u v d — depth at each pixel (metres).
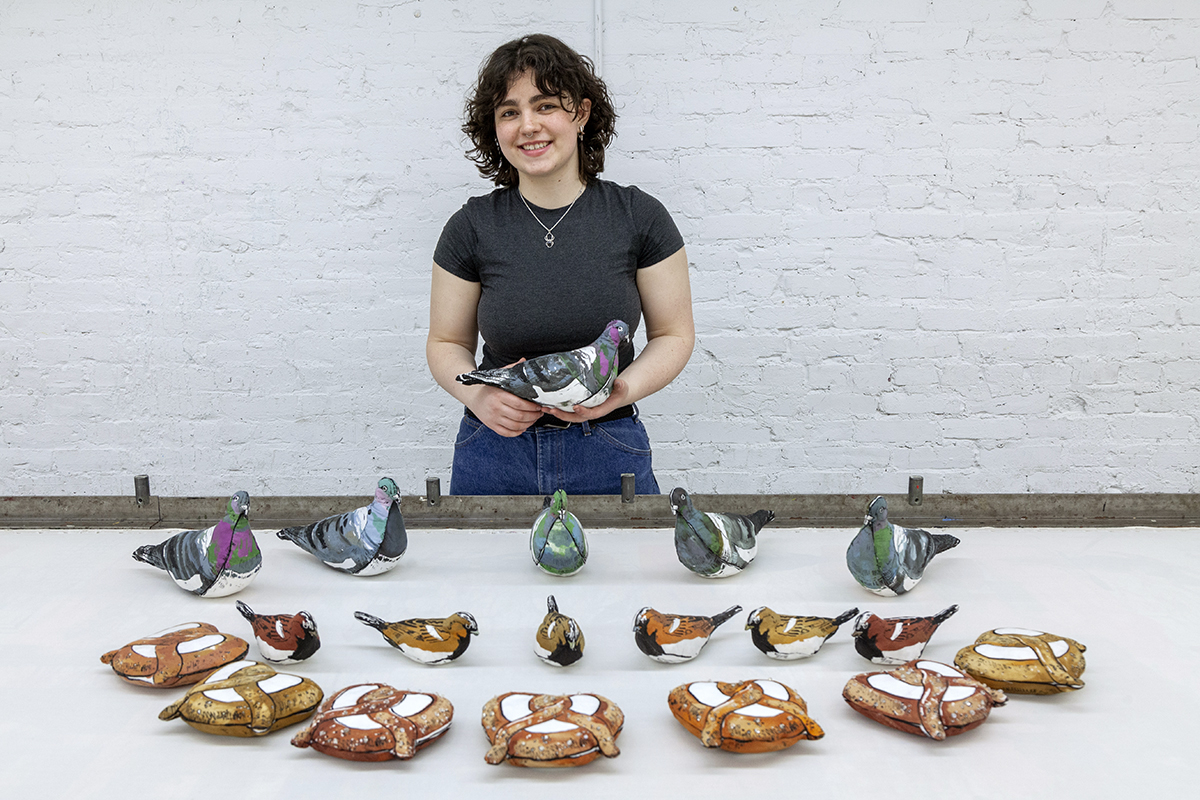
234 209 2.11
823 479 2.25
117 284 2.14
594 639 0.79
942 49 2.05
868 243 2.14
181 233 2.12
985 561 0.94
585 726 0.61
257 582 0.91
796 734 0.61
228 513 0.86
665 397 2.21
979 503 1.08
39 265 2.13
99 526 1.06
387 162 2.09
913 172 2.11
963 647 0.76
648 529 1.06
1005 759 0.61
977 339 2.19
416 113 2.07
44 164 2.09
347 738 0.61
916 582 0.86
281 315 2.16
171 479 2.23
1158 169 2.11
